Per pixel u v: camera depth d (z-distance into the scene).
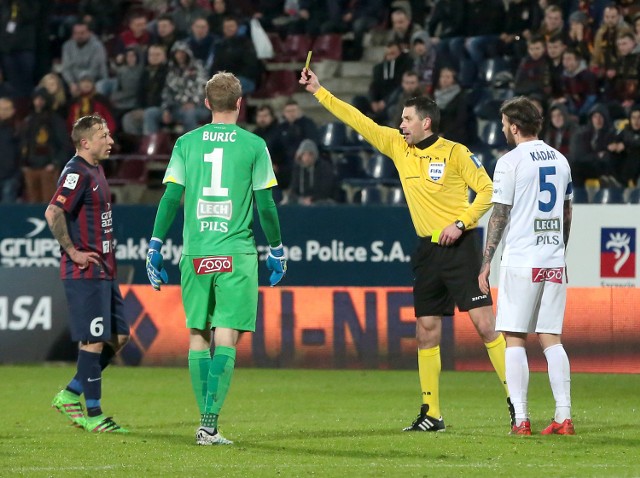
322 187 44.62
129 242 41.66
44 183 47.09
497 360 22.61
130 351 38.22
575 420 24.72
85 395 22.69
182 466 17.64
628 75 45.72
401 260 40.59
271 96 54.34
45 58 54.41
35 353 38.19
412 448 19.73
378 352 36.91
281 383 33.72
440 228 22.38
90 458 18.66
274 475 16.72
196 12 53.72
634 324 35.34
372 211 40.72
